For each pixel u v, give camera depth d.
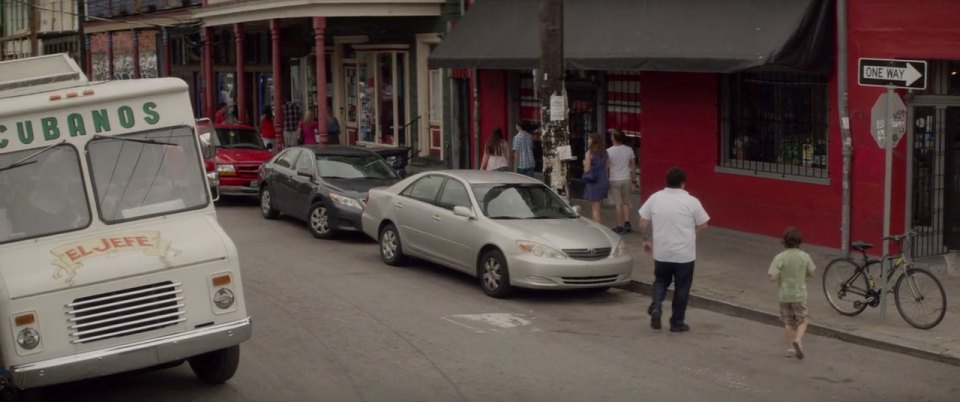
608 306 13.70
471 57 22.41
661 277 12.23
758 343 11.70
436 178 15.73
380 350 11.28
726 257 16.39
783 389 9.85
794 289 10.95
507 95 24.19
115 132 9.70
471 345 11.51
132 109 9.80
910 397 9.60
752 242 17.61
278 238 19.20
